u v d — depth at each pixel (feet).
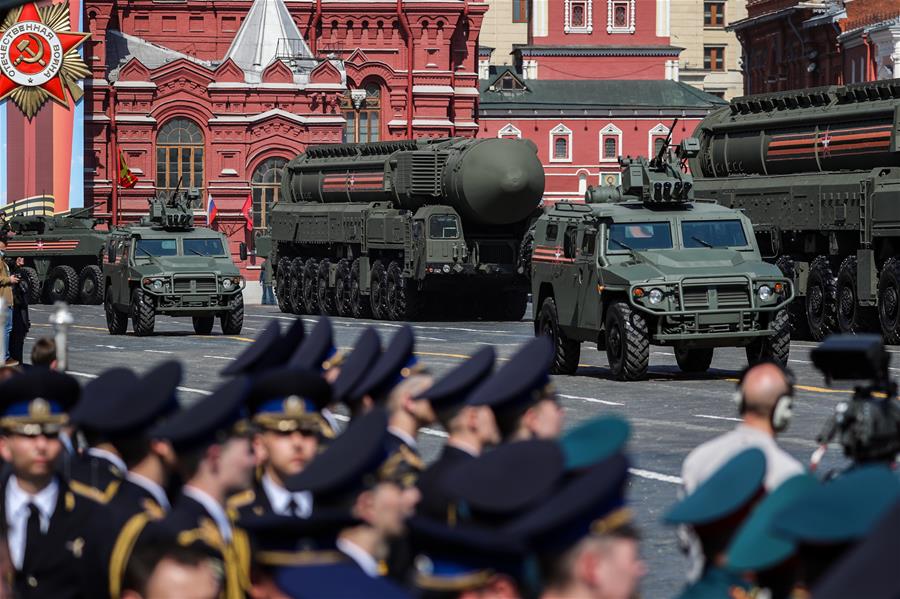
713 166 330.75
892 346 269.23
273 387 51.85
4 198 572.51
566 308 223.71
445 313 382.83
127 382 52.85
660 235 214.48
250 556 46.96
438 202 366.43
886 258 281.33
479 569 32.55
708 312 206.39
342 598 33.45
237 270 327.67
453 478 33.40
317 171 434.30
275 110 595.47
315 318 402.93
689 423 164.35
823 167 297.94
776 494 40.29
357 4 631.56
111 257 337.31
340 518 38.68
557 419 52.39
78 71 572.92
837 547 31.78
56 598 52.80
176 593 40.42
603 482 31.99
